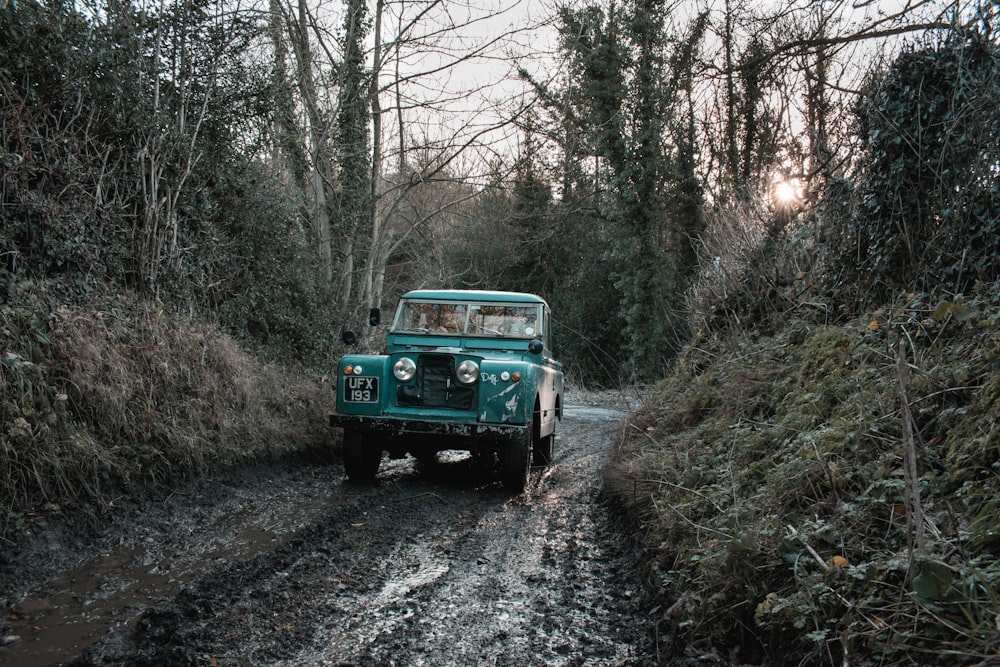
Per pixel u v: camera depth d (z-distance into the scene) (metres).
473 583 4.11
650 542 4.48
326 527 5.16
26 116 6.64
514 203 25.30
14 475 4.50
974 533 2.73
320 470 7.61
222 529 5.06
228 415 7.02
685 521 4.16
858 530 3.19
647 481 5.29
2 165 6.23
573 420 14.48
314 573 4.16
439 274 19.50
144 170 7.99
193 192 9.05
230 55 9.72
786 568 3.18
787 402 5.25
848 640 2.54
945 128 5.40
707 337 8.87
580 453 9.70
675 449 5.98
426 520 5.57
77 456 4.98
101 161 7.68
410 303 8.38
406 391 6.88
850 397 4.40
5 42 6.61
